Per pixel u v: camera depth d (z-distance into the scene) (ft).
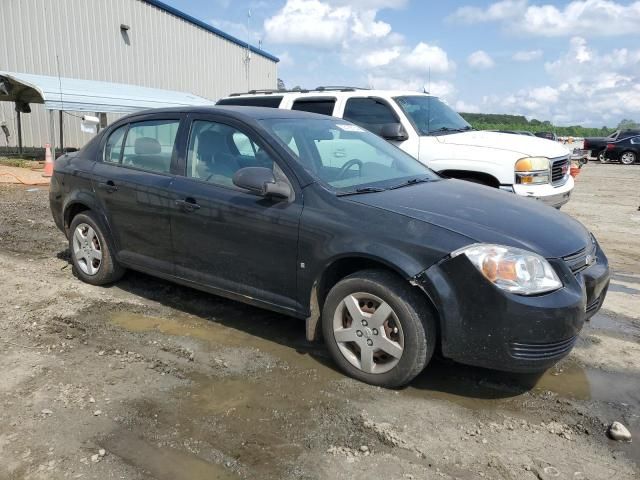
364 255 11.40
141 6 81.05
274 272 12.99
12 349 13.26
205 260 14.32
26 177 44.55
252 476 8.89
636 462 9.41
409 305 11.03
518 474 9.03
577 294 10.89
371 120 25.03
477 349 10.74
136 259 16.20
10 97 58.95
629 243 26.68
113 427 10.15
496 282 10.44
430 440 9.91
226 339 14.06
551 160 22.58
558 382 12.19
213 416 10.56
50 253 21.89
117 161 16.81
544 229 11.91
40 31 67.00
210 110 14.93
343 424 10.35
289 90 28.73
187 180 14.65
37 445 9.59
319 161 13.53
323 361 12.94
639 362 13.25
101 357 12.94
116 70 77.66
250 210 13.08
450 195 13.32
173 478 8.82
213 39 100.68
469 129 26.91
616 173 71.51
